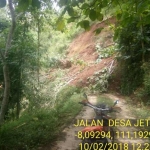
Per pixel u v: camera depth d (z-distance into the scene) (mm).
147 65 10430
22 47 8023
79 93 12062
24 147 5336
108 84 12320
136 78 11203
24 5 1771
